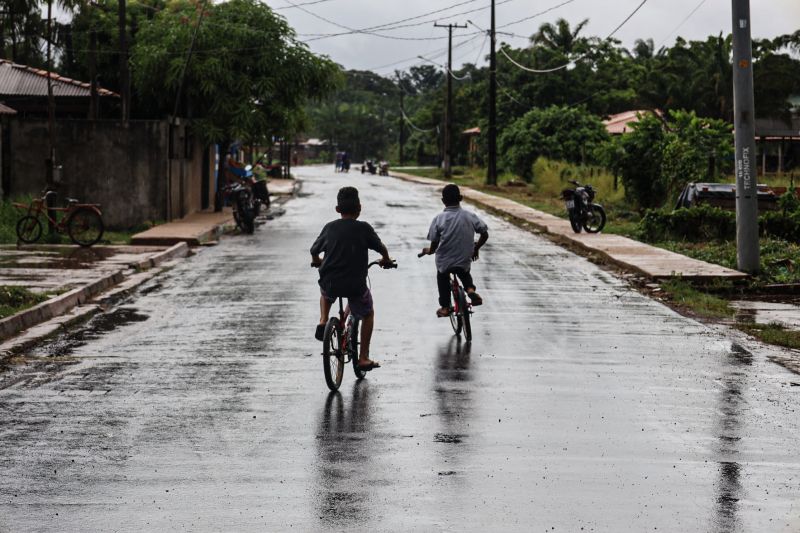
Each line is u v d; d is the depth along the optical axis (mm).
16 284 18578
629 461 8422
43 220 28531
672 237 29125
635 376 11969
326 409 10211
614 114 92938
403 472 8047
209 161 41375
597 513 7070
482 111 99938
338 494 7477
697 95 71250
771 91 66625
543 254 26359
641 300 18531
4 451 8648
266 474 7988
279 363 12594
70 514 7027
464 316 14016
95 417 9859
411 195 57188
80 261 22750
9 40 57531
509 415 9992
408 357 12969
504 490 7590
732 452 8727
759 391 11234
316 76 38781
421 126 146500
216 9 38625
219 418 9828
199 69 36531
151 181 32469
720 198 32125
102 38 45250
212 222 33500
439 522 6863
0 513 7047
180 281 20656
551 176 58594
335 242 11047
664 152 39531
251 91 38250
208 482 7777
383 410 10172
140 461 8352
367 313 11383
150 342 14047
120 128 32281
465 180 81125
